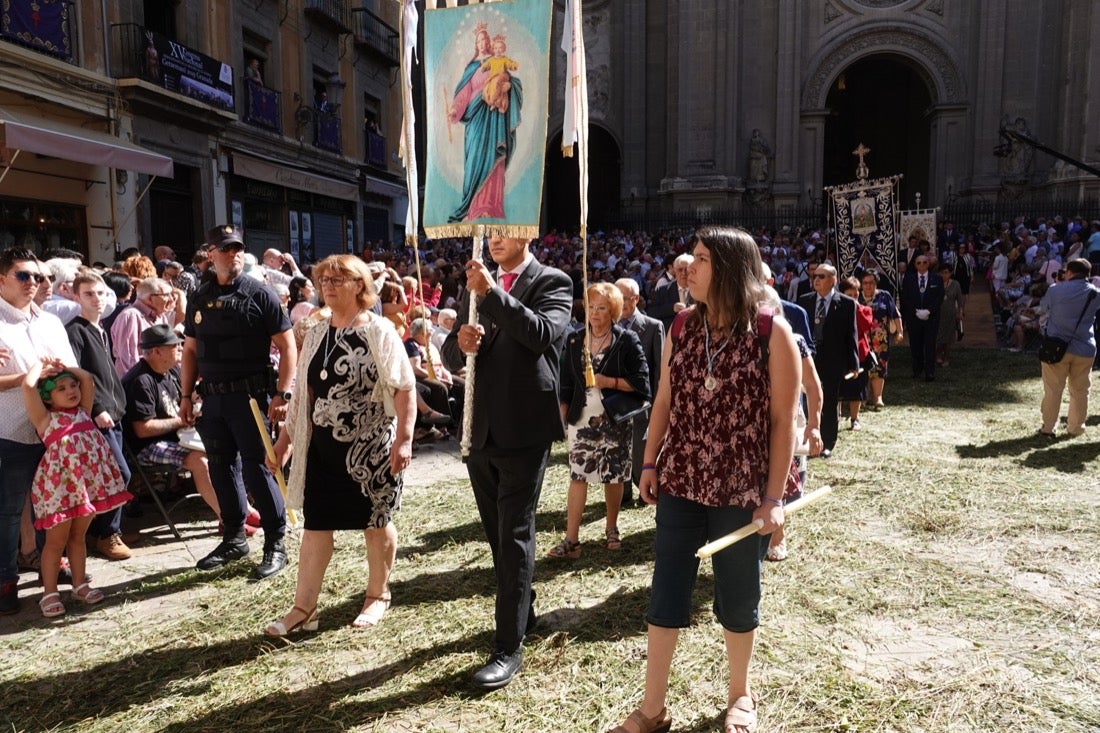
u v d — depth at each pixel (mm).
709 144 29922
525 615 3273
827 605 3895
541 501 5863
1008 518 5195
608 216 31500
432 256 21094
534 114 3076
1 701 3127
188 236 16188
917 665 3312
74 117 12992
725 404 2637
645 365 4641
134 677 3291
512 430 3146
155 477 5672
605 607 3912
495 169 3131
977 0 28875
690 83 29938
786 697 3059
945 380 11625
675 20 30797
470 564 4543
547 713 2979
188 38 15828
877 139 38781
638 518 5391
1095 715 2926
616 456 4617
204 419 4500
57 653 3520
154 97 14211
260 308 4406
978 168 29047
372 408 3613
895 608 3861
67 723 2969
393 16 26922
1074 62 27594
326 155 21859
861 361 7945
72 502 3949
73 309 5293
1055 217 25547
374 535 3775
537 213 3033
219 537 5148
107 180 13711
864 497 5684
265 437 4207
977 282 20719
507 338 3176
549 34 3070
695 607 3936
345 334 3562
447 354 3525
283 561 4492
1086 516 5230
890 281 12094
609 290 4594
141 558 4750
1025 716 2924
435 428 7988
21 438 4000
